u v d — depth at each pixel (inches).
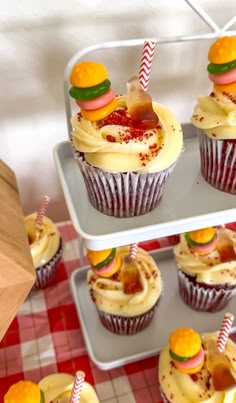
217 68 10.5
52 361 13.7
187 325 14.6
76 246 17.4
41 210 14.7
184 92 16.1
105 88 10.0
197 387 11.4
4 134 15.7
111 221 11.4
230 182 11.8
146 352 13.6
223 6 14.0
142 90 10.5
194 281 13.9
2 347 14.0
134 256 13.6
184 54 14.9
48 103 15.1
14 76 14.2
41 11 12.9
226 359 11.8
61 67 14.3
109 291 13.3
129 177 10.4
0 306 7.0
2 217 7.1
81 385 9.9
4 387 13.0
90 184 11.1
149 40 10.7
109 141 10.2
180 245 14.5
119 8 13.3
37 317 14.9
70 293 15.7
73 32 13.5
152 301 13.3
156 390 13.0
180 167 13.0
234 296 15.6
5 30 13.1
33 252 14.6
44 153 16.7
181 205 11.7
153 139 10.4
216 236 14.0
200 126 11.3
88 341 13.8
